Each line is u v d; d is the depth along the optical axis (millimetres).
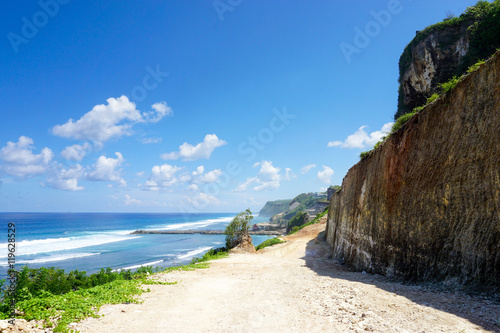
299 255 28234
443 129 11414
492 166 8648
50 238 68688
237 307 8836
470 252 8953
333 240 31688
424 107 13602
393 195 14578
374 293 9547
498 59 9219
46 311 7707
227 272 16359
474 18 24766
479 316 6512
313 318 7398
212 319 7723
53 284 12367
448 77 27188
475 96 9977
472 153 9539
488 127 9125
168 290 11430
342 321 6969
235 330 6809
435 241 10609
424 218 11492
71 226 118250
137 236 79250
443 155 11023
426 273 10719
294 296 10031
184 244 59375
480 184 9008
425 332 5832
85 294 9984
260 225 140000
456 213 9859
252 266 19000
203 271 16703
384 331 6102
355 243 20203
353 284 11609
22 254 41938
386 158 16344
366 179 20500
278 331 6633
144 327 7102
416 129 13477
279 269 17703
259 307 8734
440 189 10758
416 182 12508
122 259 38344
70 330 6672
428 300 8156
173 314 8188
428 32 29000
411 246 12094
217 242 63938
